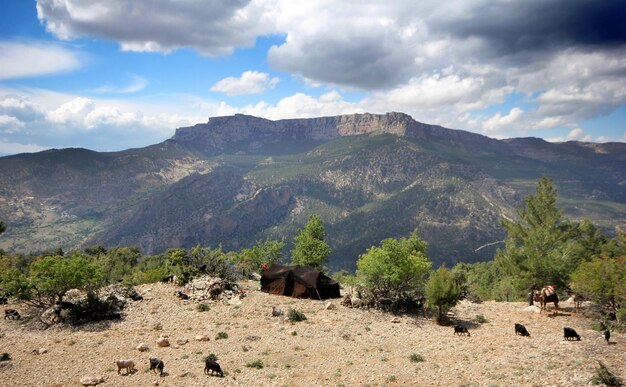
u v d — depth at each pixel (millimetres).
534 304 42094
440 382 20453
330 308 36938
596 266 34344
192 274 42844
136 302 35219
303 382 20484
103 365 22391
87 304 31250
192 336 28250
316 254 59500
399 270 36844
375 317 35219
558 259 39406
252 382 20344
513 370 21828
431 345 27625
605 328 30656
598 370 19531
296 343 27375
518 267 41094
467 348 26750
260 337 28438
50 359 23297
